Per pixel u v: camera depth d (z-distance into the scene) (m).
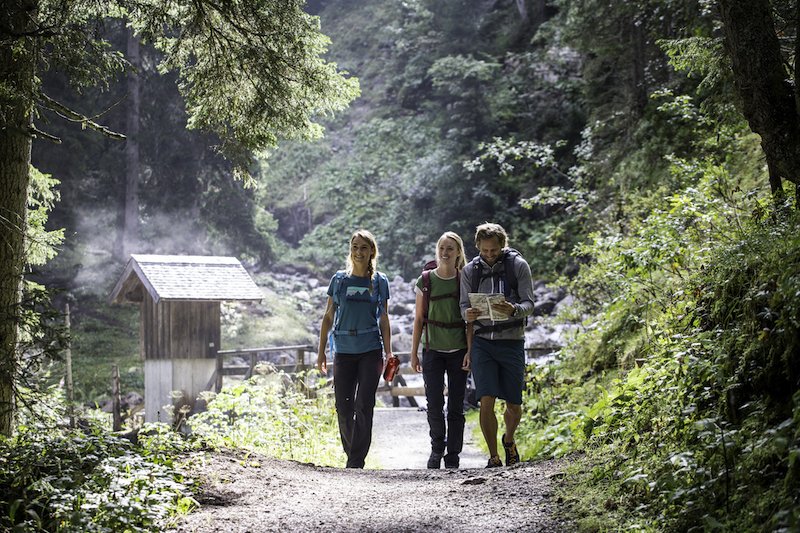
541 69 34.84
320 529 5.14
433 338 8.66
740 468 4.20
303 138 9.34
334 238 37.91
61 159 28.38
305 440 10.91
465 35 37.69
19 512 5.15
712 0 10.45
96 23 8.14
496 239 7.76
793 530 3.37
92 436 6.36
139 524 5.10
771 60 5.52
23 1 7.02
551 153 17.81
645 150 16.62
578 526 4.74
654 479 4.82
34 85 7.21
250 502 5.92
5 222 6.91
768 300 4.93
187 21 8.64
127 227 30.56
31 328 6.59
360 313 8.67
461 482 6.44
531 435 10.23
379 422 15.58
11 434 6.66
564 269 26.34
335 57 48.28
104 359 26.44
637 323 9.97
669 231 8.92
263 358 27.89
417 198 36.03
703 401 5.20
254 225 33.81
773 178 6.23
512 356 7.80
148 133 30.48
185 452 7.09
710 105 10.20
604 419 6.50
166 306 18.64
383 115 42.81
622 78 21.16
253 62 8.55
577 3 19.83
